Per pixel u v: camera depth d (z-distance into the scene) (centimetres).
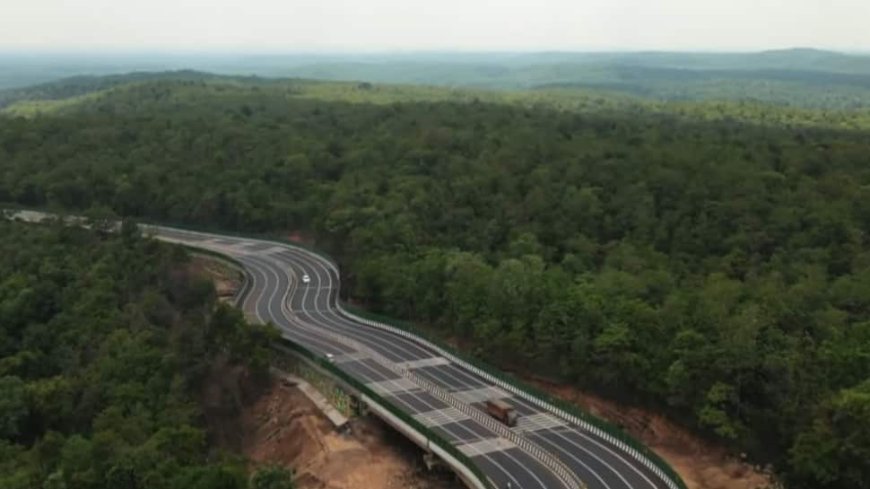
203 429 9544
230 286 14125
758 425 8950
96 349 11012
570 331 10406
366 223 14625
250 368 10569
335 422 9669
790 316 10275
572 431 8919
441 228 14725
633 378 9744
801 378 9031
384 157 18788
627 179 16088
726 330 9644
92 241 14300
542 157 18088
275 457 9675
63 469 7894
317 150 19038
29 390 9875
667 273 11975
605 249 13600
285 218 16662
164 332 11088
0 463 8475
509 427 8975
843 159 17262
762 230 13575
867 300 10981
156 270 13012
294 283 14012
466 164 17512
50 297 12419
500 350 11194
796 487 8506
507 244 13962
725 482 8712
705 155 17712
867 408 8106
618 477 7912
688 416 9444
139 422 9006
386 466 9000
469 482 7931
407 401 9588
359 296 13238
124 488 7594
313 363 10625
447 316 12056
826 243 13212
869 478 8088
